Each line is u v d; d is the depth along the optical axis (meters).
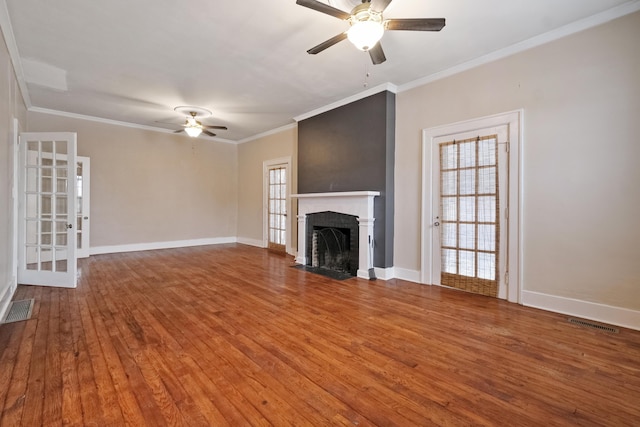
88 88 4.48
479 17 2.78
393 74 3.98
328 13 2.22
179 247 7.22
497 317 2.92
